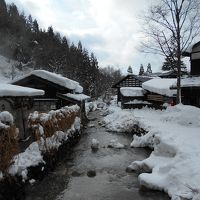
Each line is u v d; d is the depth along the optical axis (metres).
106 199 7.48
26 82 20.30
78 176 9.41
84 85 64.12
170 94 23.42
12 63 68.12
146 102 30.03
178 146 9.34
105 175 9.52
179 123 15.22
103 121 23.95
